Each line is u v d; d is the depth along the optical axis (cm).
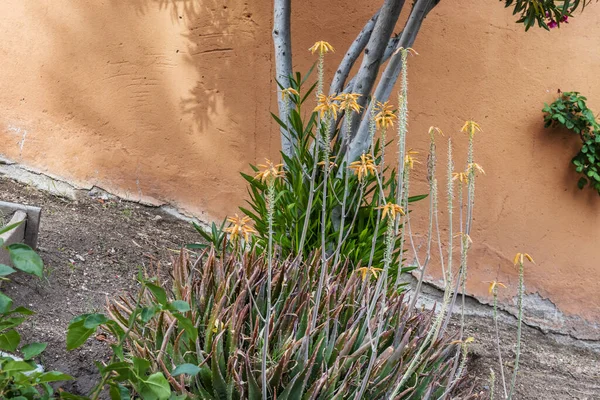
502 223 571
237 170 575
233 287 308
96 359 348
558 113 547
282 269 321
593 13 552
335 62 557
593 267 573
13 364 187
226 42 563
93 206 562
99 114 576
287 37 464
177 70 571
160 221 573
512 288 574
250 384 265
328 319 286
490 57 558
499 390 461
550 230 572
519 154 565
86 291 418
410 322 334
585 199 570
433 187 262
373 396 280
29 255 196
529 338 559
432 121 562
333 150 413
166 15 565
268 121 566
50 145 577
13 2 566
